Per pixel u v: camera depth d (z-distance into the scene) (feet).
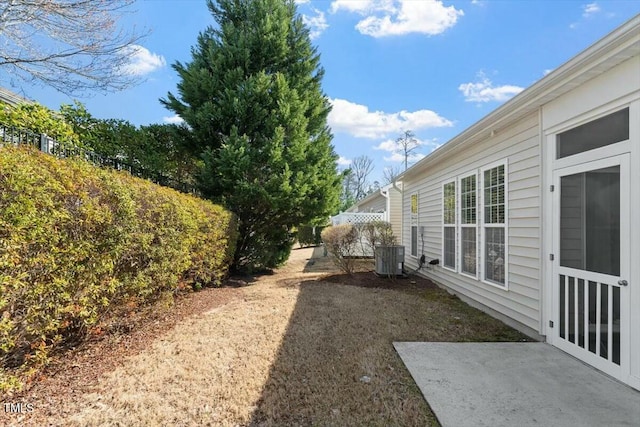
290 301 18.95
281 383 9.34
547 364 10.69
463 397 8.61
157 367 10.05
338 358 11.14
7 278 6.77
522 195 14.46
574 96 11.39
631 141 9.22
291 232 32.07
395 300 19.94
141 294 12.80
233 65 27.12
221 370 10.03
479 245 18.31
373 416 7.84
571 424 7.42
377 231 30.45
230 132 26.32
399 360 11.10
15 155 7.41
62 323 8.87
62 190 8.25
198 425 7.38
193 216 16.35
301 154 27.07
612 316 9.79
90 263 9.39
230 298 19.62
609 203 10.03
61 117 18.78
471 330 14.48
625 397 8.57
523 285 14.29
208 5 28.37
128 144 22.33
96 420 7.32
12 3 14.76
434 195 25.93
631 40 8.64
